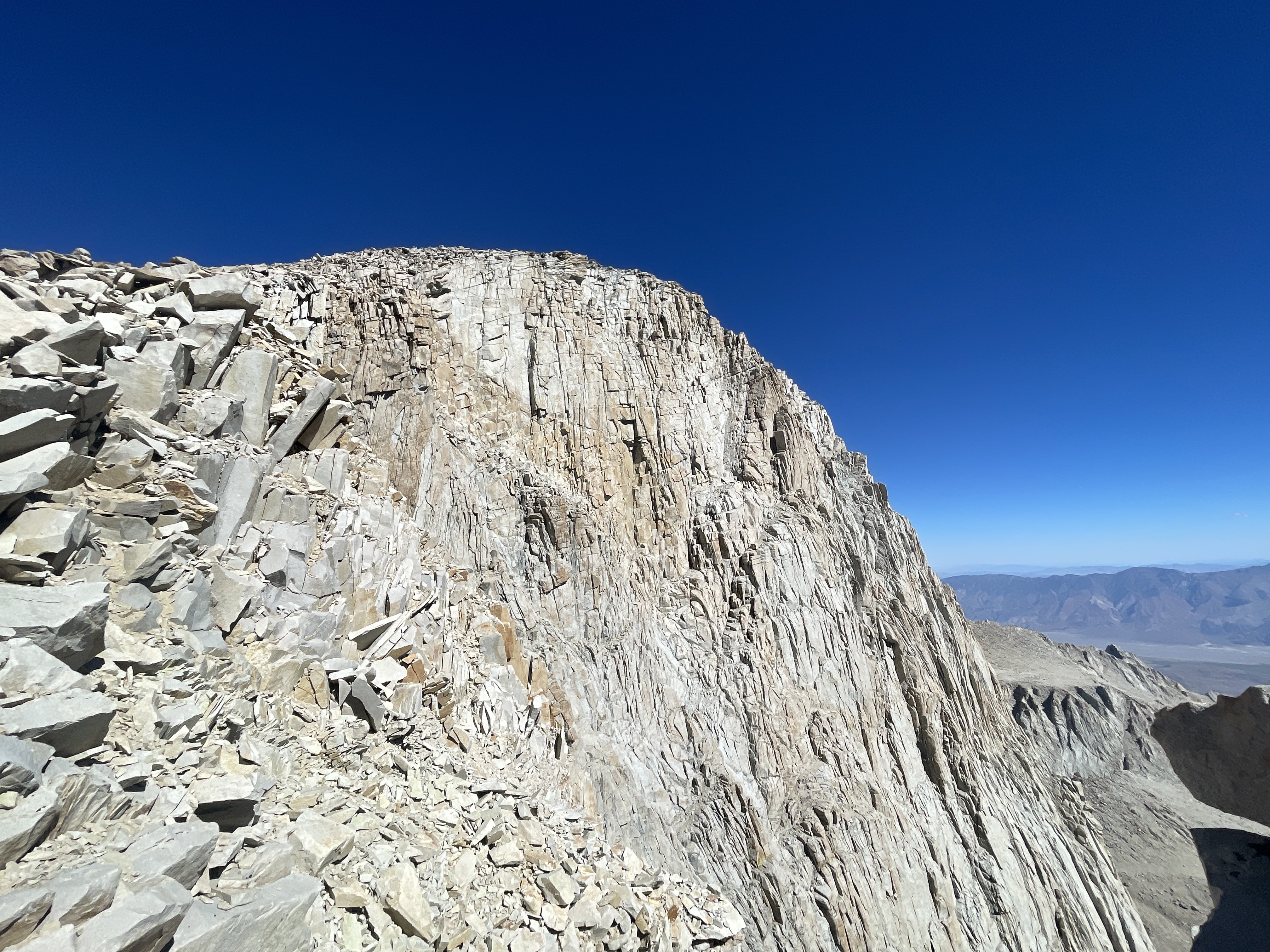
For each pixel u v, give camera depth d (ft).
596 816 73.72
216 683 35.27
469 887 37.37
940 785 127.03
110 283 51.98
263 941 23.39
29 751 20.97
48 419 31.81
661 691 99.71
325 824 31.71
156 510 38.37
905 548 168.04
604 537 106.63
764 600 121.19
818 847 95.30
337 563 55.52
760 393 151.12
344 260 119.24
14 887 18.29
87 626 27.02
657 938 45.21
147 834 23.04
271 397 57.88
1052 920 117.60
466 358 113.09
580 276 137.28
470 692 67.21
